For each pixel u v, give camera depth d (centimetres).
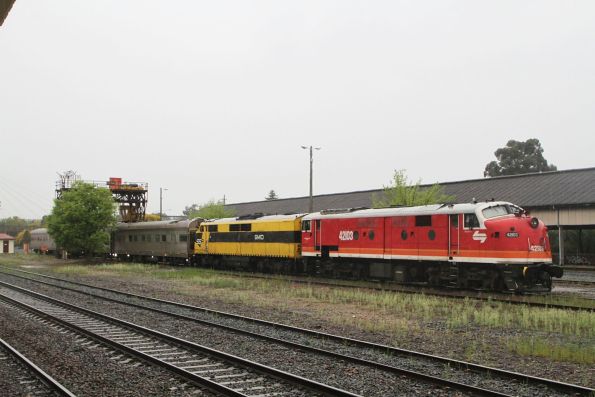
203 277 3219
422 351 1212
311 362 1102
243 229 3722
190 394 888
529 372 1028
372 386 931
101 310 1898
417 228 2477
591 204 3747
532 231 2141
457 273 2320
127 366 1077
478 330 1457
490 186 4656
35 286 2802
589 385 937
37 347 1255
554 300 1977
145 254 4972
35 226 14312
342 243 2883
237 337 1374
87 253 5744
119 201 5797
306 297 2219
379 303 1975
